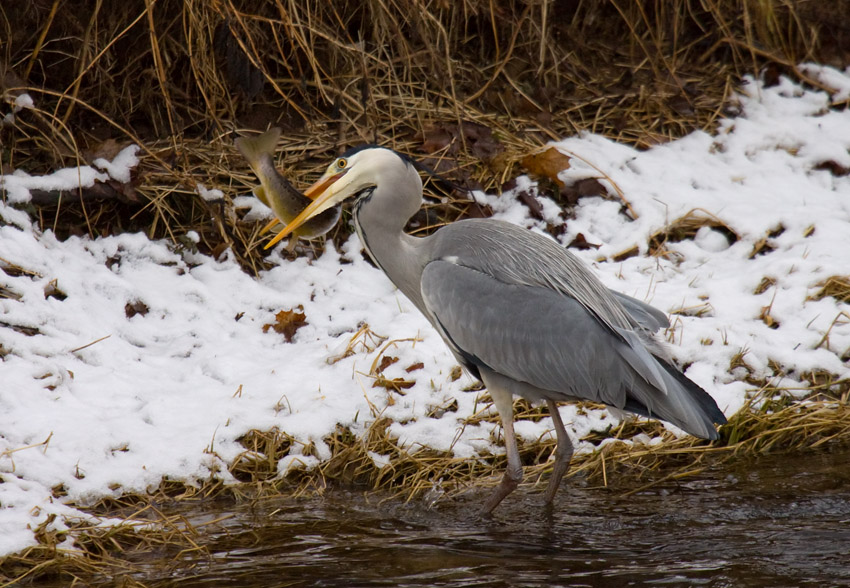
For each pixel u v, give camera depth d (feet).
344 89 46.60
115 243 39.40
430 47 46.73
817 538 26.20
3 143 41.04
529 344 28.78
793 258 40.88
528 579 24.04
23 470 28.55
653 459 32.09
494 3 50.44
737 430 33.06
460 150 45.57
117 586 23.95
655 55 54.29
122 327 36.11
